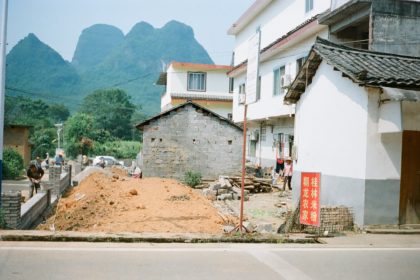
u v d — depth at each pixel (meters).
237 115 27.50
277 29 22.83
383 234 8.62
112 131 71.94
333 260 6.54
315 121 11.44
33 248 6.56
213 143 20.92
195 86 34.75
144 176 20.39
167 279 5.29
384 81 8.33
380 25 12.59
